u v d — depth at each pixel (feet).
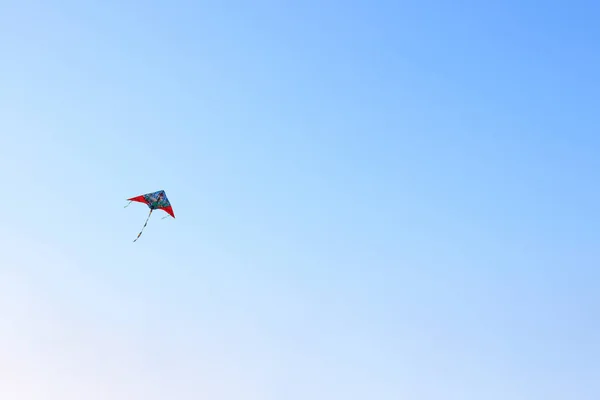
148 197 304.30
